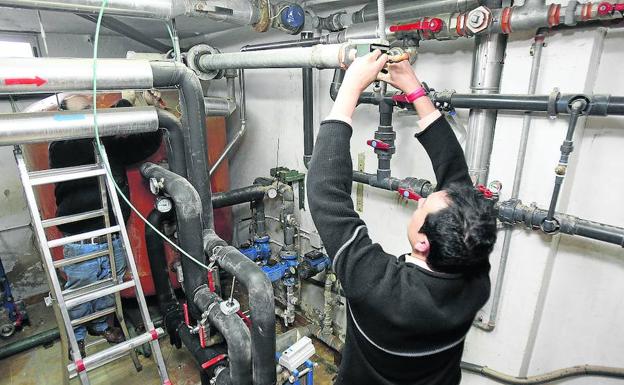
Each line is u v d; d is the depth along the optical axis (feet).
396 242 7.04
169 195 6.42
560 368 5.35
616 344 4.80
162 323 8.52
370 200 7.38
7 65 4.30
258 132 9.88
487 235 2.23
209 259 6.44
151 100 7.55
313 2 6.93
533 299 5.13
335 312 8.41
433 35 4.94
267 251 8.75
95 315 6.55
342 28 6.72
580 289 4.94
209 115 8.63
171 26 5.81
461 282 2.37
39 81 4.52
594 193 4.64
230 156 11.14
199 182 6.65
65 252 7.06
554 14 3.94
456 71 5.46
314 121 8.00
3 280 8.66
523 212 4.73
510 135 4.89
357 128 7.20
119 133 5.84
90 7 4.87
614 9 3.61
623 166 4.34
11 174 9.37
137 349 8.28
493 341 5.67
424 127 3.23
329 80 7.46
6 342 8.63
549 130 4.59
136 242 8.20
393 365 2.53
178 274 7.95
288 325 9.16
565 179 4.63
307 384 5.93
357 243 2.36
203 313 6.11
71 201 7.12
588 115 4.11
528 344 5.36
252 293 5.16
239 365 5.34
